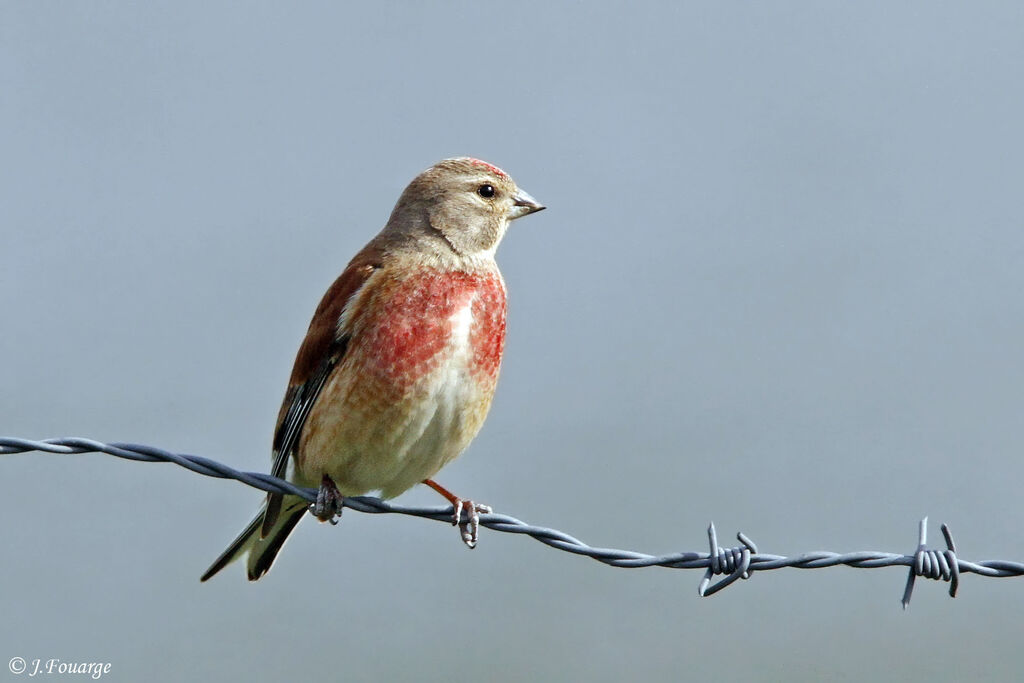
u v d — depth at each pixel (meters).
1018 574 6.93
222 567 8.23
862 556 6.96
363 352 7.95
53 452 6.53
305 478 8.41
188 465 6.88
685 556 7.01
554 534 7.21
